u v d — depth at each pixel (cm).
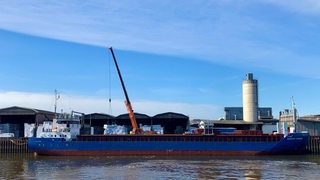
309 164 7894
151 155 10775
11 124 13438
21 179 6056
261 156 10325
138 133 11594
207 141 10844
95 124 14625
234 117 17138
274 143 10625
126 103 12019
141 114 13688
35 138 10956
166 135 10994
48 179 6041
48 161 9000
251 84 15138
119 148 10919
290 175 6241
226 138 10919
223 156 10375
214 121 14688
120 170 7050
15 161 9050
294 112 11888
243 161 8662
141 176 6250
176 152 10800
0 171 7050
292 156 10281
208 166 7581
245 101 15262
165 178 6022
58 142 10906
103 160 9175
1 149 11731
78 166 7794
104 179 5988
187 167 7431
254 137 10906
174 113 13625
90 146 10919
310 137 11206
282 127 11719
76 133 11538
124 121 14300
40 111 13650
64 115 11819
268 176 6144
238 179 5878
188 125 13725
